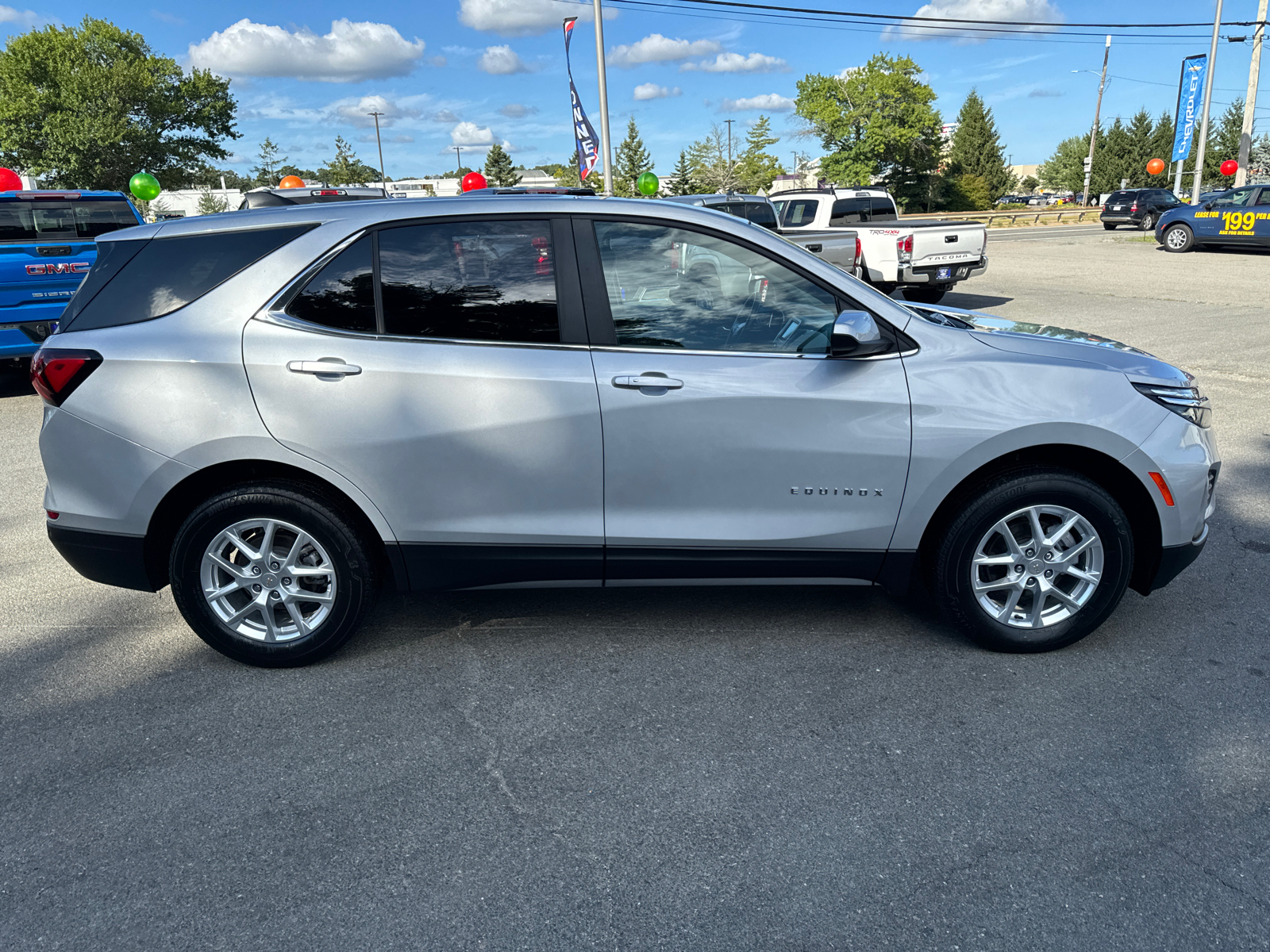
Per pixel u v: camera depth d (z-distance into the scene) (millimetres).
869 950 2014
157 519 3219
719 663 3346
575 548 3219
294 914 2154
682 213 3160
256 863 2332
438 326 3117
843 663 3320
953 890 2189
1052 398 3105
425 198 3230
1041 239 30297
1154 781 2584
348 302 3109
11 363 10375
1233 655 3307
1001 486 3141
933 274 12484
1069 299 14102
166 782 2684
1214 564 4125
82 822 2508
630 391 3090
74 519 3182
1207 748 2738
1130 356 3324
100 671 3383
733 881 2238
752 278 3152
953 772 2654
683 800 2557
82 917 2150
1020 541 3289
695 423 3104
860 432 3115
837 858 2311
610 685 3205
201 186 60938
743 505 3186
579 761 2760
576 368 3096
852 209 14719
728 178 66062
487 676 3291
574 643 3535
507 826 2467
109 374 3082
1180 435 3172
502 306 3121
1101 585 3232
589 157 22219
